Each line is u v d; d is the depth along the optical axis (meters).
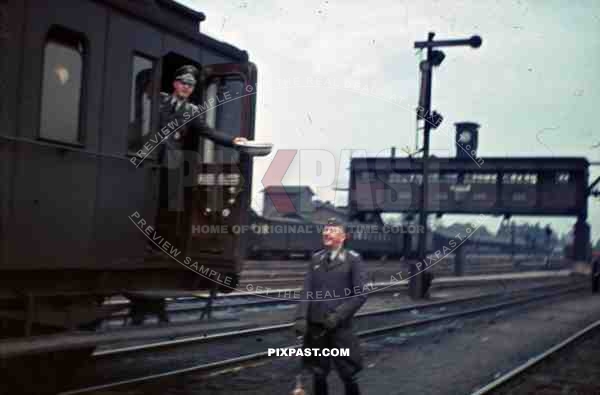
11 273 5.52
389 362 8.67
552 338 11.84
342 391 6.93
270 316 12.08
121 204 6.24
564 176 35.03
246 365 7.86
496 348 10.32
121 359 7.73
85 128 5.83
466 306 17.31
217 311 12.21
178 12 7.09
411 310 15.27
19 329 5.62
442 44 17.78
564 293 25.12
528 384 7.85
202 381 6.95
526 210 34.94
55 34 5.57
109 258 6.14
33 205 5.40
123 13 6.20
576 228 37.00
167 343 8.62
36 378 5.75
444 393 7.15
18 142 5.25
